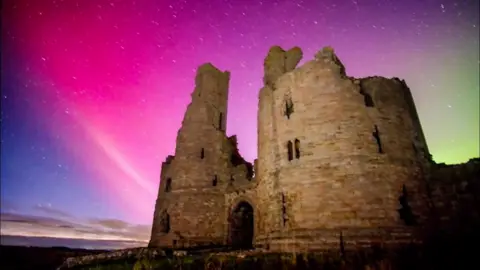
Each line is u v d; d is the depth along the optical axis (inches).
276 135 721.0
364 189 569.3
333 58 719.7
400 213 566.3
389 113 651.5
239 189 928.9
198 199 949.2
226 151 1045.2
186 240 899.4
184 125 1064.8
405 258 452.1
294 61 977.5
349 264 445.7
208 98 1102.4
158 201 1042.7
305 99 695.1
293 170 647.8
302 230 586.6
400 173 591.8
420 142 663.1
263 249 656.4
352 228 547.2
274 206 661.3
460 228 556.1
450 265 439.8
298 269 448.8
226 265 458.9
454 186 589.6
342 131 624.1
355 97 652.1
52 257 808.9
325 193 590.9
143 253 621.3
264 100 823.7
